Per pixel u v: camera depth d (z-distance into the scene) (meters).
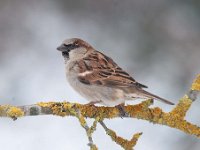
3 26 15.45
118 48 14.88
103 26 15.40
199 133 7.69
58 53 15.53
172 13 15.05
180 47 14.51
